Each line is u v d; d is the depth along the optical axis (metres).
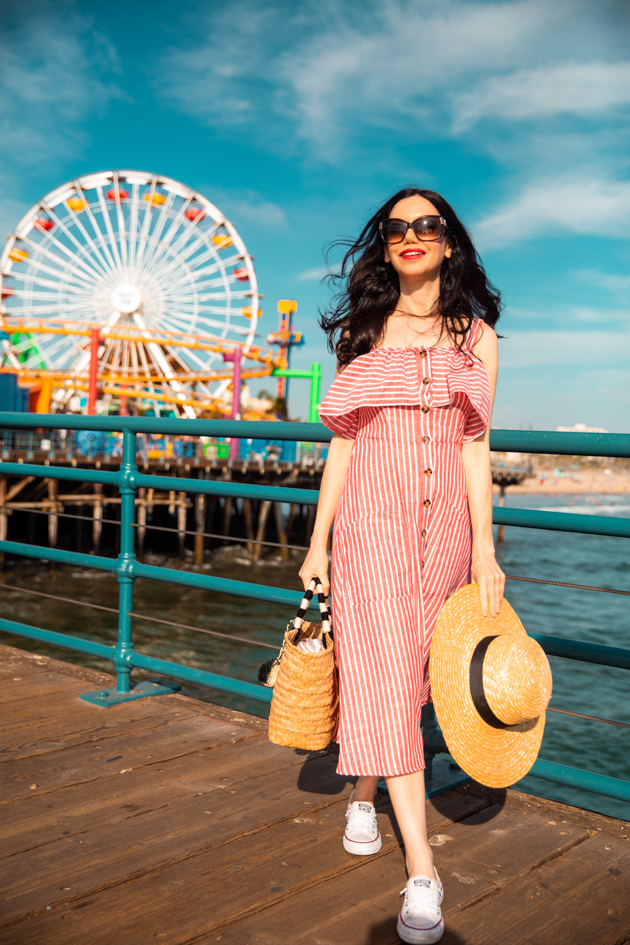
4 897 1.47
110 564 2.74
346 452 1.62
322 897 1.50
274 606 14.80
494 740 1.47
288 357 51.53
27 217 39.44
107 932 1.37
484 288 1.63
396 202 1.61
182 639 11.20
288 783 2.04
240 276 39.84
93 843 1.69
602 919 1.45
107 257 39.88
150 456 26.88
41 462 22.45
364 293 1.66
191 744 2.31
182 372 43.66
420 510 1.48
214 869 1.59
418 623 1.47
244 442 33.50
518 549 30.22
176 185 39.47
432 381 1.49
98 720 2.51
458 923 1.42
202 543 23.31
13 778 2.03
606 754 6.66
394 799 1.45
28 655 3.29
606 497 93.12
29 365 40.59
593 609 15.00
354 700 1.46
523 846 1.73
